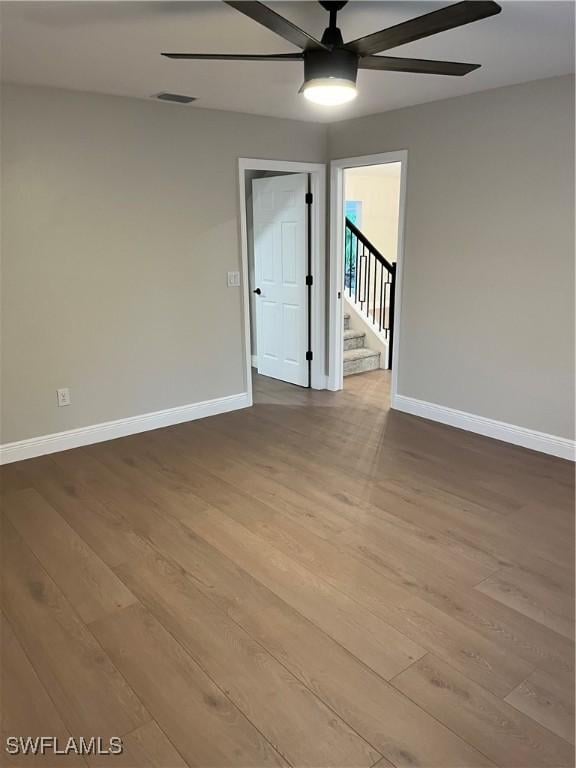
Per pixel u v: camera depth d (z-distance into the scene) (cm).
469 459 386
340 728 181
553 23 249
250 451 405
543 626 226
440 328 443
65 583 255
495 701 191
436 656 211
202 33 259
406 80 348
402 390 486
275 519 309
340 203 509
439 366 451
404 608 237
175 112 411
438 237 429
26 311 373
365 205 959
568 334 367
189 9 229
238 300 480
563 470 367
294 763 170
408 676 202
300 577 258
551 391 383
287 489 345
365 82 353
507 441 415
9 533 296
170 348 447
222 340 478
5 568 266
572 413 375
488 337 412
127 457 395
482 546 281
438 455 394
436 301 441
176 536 293
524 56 299
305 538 290
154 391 446
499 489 342
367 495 336
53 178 367
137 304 421
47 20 241
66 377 399
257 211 570
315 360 556
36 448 395
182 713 188
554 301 370
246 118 448
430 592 247
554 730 180
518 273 385
